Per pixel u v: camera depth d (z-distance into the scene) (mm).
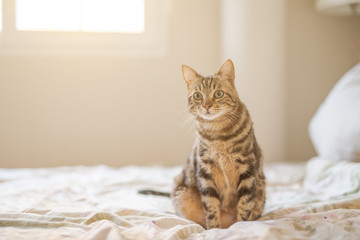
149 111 3420
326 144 2285
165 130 3447
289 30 3547
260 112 3248
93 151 3359
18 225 1249
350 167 1967
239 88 3258
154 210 1604
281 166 2820
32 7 3232
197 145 1593
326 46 3588
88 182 2252
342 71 3607
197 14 3453
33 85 3240
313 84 3596
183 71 1738
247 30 3201
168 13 3412
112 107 3367
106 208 1534
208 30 3471
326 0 3137
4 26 3166
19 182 2205
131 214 1470
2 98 3207
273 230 1104
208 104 1529
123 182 2275
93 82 3326
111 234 1069
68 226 1244
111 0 3352
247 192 1492
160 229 1224
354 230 1131
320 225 1189
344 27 3592
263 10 3199
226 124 1514
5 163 3244
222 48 3432
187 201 1598
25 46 3211
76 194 1970
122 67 3359
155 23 3393
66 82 3287
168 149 3457
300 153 3625
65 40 3264
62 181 2250
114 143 3387
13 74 3205
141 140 3424
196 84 1684
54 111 3285
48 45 3244
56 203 1723
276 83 3285
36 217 1332
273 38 3242
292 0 3531
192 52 3457
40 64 3238
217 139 1491
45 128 3281
